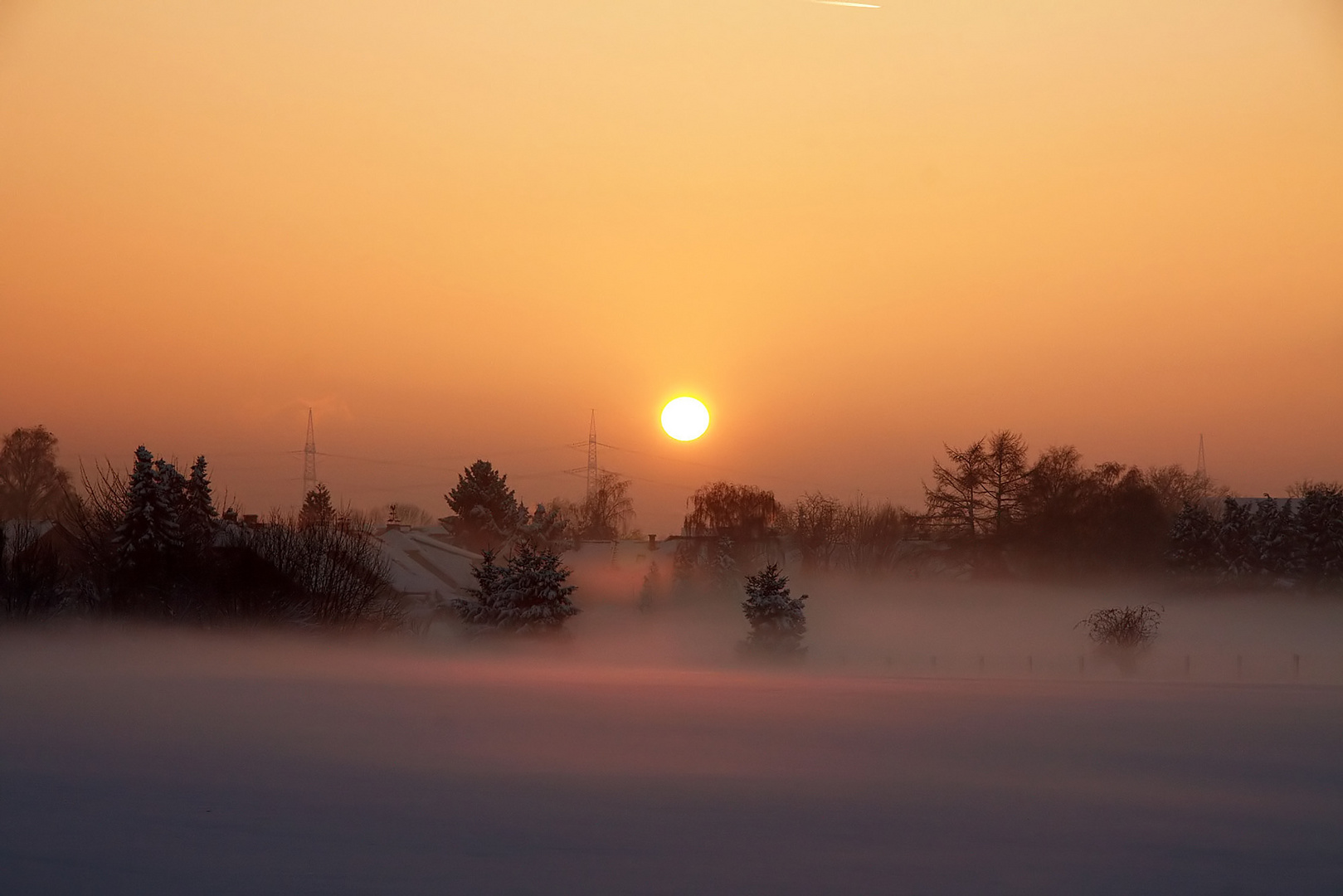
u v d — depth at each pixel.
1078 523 101.44
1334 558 92.06
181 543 56.50
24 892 11.46
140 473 55.41
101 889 11.56
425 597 82.88
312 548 61.12
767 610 69.31
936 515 106.19
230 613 55.22
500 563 110.00
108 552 56.31
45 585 54.69
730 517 110.69
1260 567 93.25
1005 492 104.44
